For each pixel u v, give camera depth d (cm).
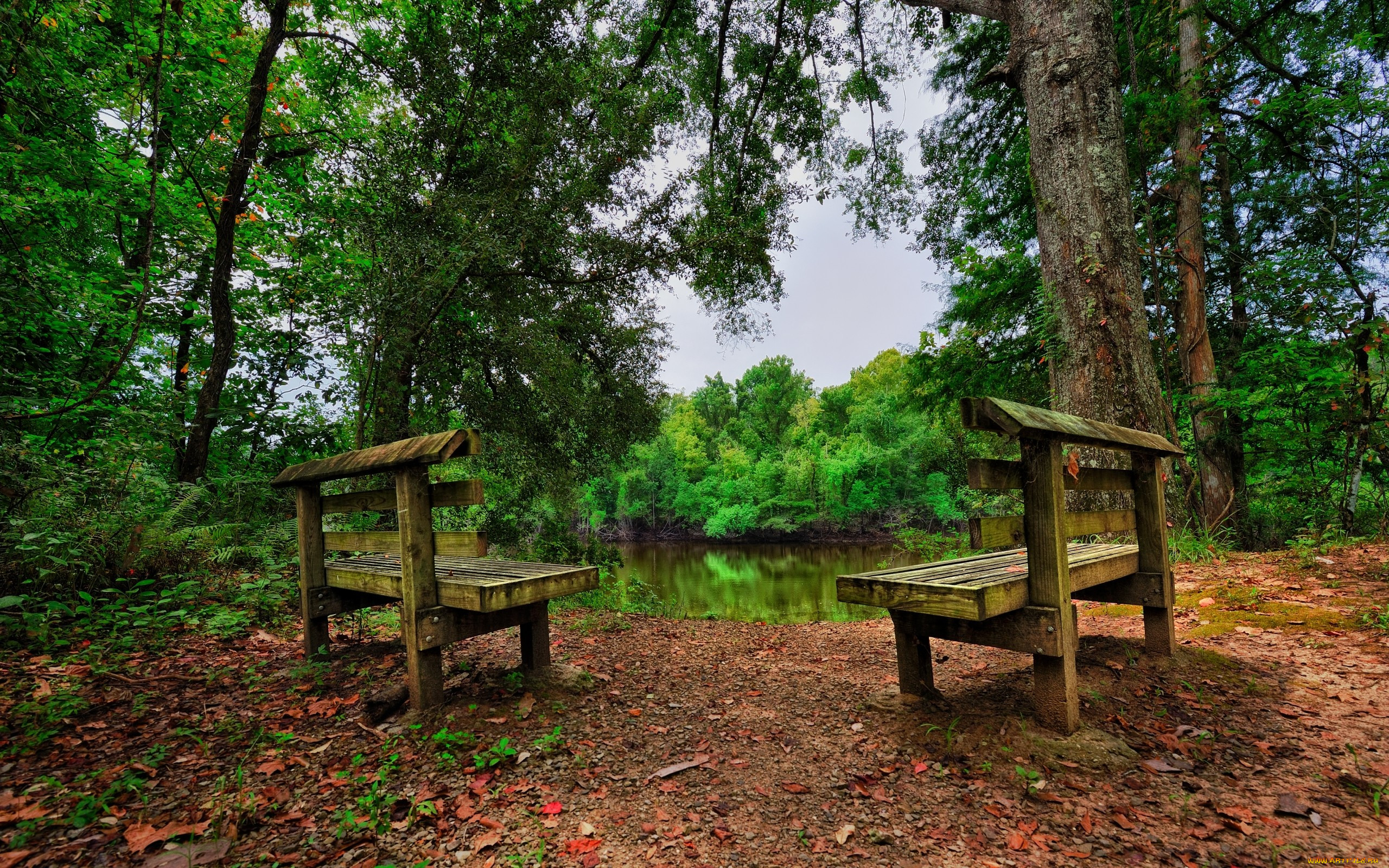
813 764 217
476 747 220
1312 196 810
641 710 275
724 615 776
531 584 255
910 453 2161
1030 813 177
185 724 239
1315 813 170
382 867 152
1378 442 588
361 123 919
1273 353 719
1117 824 169
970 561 296
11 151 551
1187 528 573
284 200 887
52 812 173
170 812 176
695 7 1026
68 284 557
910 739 228
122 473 458
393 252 638
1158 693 256
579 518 2598
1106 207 530
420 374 791
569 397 850
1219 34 886
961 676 297
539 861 156
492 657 344
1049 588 216
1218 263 930
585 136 719
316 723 243
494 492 934
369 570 293
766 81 1120
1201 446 808
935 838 167
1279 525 771
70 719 237
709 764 219
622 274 792
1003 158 1099
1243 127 905
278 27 649
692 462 3036
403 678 294
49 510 380
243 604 413
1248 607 377
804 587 1195
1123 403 513
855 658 371
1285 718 233
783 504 2505
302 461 813
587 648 408
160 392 610
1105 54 546
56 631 323
